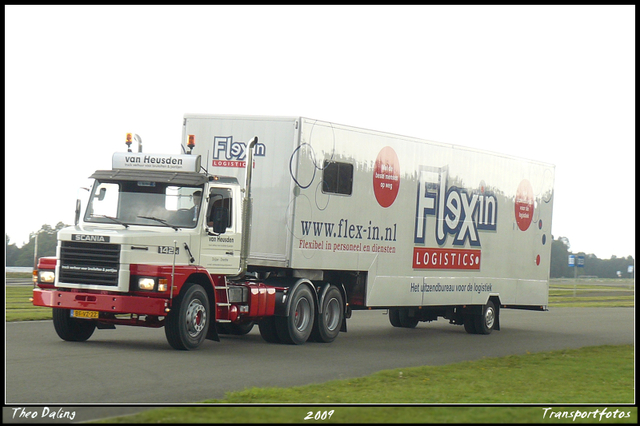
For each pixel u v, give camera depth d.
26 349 22.62
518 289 37.47
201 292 24.02
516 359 24.50
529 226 38.06
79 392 16.47
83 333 25.09
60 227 24.66
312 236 27.44
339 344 28.12
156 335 28.39
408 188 31.25
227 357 22.77
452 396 17.09
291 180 26.81
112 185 24.59
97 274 22.98
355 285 30.02
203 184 24.44
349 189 28.84
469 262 34.44
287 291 26.94
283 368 21.12
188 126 28.31
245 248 25.59
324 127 27.83
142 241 23.09
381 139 30.08
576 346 30.55
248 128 27.61
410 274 31.48
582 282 165.25
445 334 34.66
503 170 36.31
